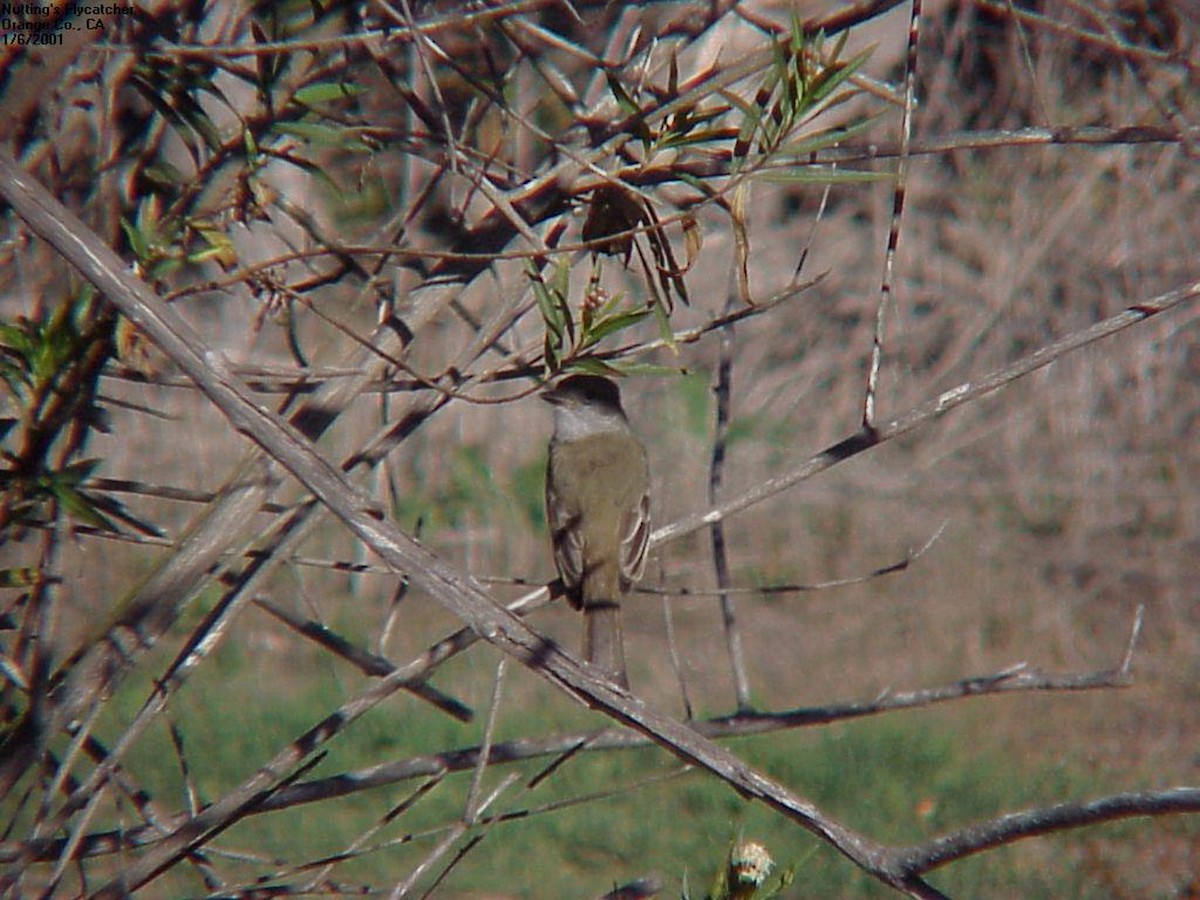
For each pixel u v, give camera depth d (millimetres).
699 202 6363
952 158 25344
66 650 8117
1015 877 15633
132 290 4164
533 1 6117
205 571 5531
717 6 6324
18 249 5852
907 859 4633
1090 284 24984
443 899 14406
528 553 21188
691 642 22422
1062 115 22344
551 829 15789
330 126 6387
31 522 5516
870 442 6719
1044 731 19594
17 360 5480
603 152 6109
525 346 6676
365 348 6281
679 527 6852
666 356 17891
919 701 6645
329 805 16172
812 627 22562
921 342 25297
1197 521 23938
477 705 19000
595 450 11023
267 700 18438
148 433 14312
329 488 4312
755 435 24609
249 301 10539
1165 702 20531
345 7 6113
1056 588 23125
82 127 6004
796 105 5785
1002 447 24938
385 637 7023
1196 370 24844
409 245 6680
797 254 25828
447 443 21438
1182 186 24828
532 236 5840
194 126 5957
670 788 16828
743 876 5828
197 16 6051
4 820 9172
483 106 6945
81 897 5691
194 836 5469
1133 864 16141
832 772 17672
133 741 5352
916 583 23250
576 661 4574
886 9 6414
